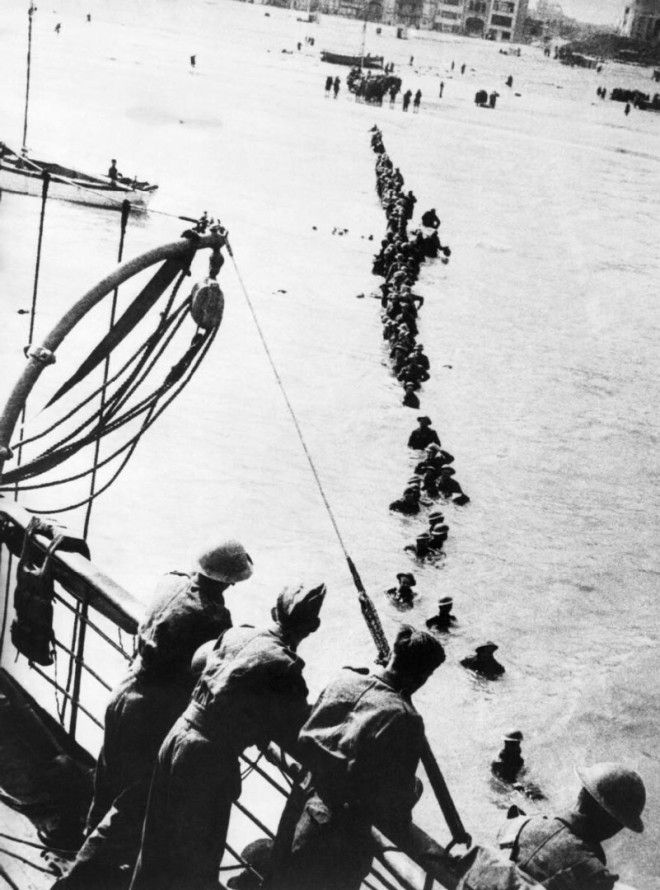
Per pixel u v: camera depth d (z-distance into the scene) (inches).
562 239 1803.6
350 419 878.4
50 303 960.9
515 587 660.1
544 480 843.4
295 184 1843.0
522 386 1065.5
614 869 414.6
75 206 1256.8
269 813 367.9
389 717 123.1
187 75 3006.9
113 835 153.7
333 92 3235.7
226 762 135.0
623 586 689.0
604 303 1444.4
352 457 802.8
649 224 2030.0
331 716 127.0
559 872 109.1
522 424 959.6
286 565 622.5
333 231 1542.8
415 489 729.0
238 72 3312.0
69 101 2208.4
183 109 2409.0
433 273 1473.9
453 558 682.8
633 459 920.9
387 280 1261.1
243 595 579.5
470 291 1406.3
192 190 1643.7
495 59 3850.9
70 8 4072.3
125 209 229.5
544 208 2049.7
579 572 696.4
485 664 553.3
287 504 700.7
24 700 193.9
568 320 1338.6
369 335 1113.4
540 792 461.1
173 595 152.6
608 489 848.3
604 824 110.7
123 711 153.0
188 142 2032.5
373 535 684.7
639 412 1045.2
